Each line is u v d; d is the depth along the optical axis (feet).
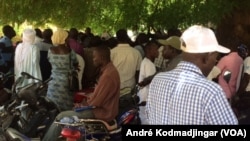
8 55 26.09
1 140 16.92
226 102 8.80
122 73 23.30
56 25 39.14
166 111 9.32
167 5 32.04
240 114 18.47
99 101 17.63
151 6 34.76
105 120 17.56
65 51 21.44
